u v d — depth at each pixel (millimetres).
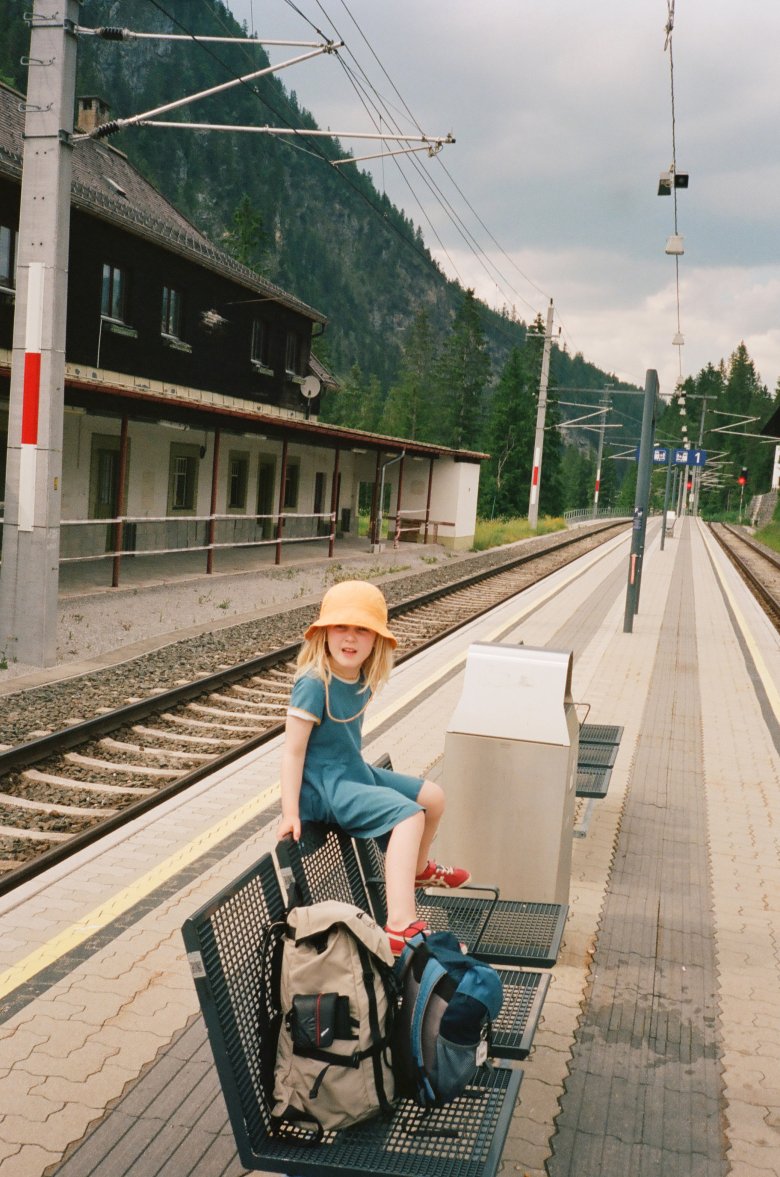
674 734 9188
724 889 5500
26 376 11516
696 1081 3572
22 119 22859
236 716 9914
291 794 3129
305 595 19734
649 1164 3084
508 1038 2889
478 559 31500
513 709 4664
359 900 3500
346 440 27266
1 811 6844
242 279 27203
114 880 5203
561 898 4773
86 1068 3459
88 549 20859
